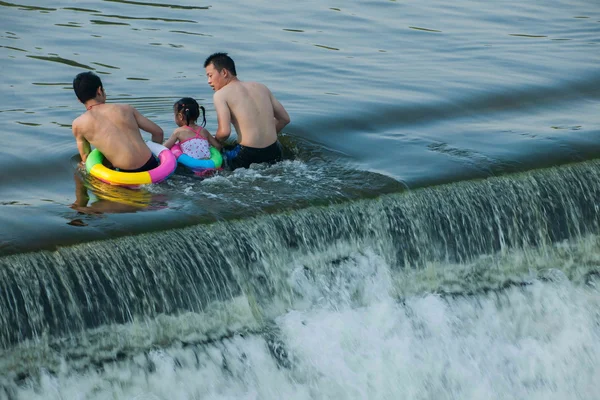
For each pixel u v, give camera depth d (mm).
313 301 18688
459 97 28500
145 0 44969
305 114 26125
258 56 34188
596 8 45062
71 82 30266
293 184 20391
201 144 20906
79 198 19484
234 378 17234
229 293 17797
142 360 16766
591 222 22078
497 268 20766
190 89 29625
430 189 20531
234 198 19453
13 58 33219
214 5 44219
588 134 24719
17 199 19500
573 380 19453
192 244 17656
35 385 15945
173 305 17219
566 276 21312
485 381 18875
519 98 28688
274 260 18406
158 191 19750
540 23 41219
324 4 45125
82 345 16422
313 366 17812
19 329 15945
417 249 19984
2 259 16406
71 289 16422
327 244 19062
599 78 31125
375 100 27953
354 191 20141
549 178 21859
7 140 23688
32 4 43281
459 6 45188
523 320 20219
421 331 19078
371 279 19328
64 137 24078
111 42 36156
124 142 19984
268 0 45656
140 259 17094
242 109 21062
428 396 18297
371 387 17984
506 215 21016
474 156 22750
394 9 44156
